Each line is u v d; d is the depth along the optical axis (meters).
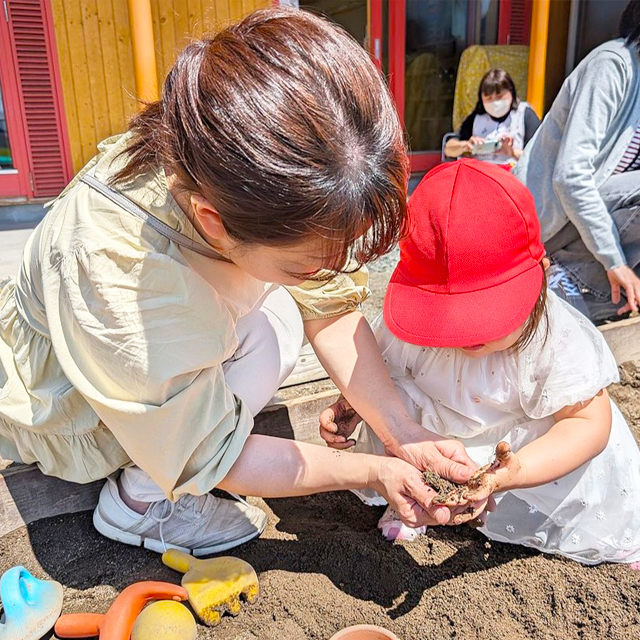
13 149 4.76
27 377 1.38
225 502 1.48
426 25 6.09
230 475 1.26
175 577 1.39
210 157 0.87
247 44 0.92
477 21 6.29
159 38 4.97
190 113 0.90
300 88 0.86
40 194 4.89
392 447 1.38
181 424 1.17
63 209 1.22
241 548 1.47
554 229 2.45
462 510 1.20
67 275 1.14
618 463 1.43
